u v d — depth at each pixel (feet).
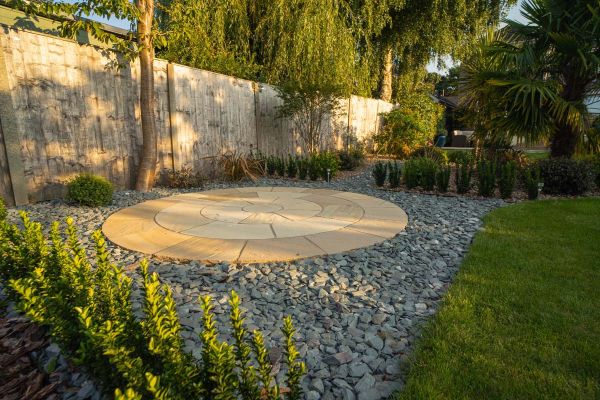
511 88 20.07
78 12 16.19
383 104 48.73
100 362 4.54
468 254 11.36
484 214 16.76
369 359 6.51
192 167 23.85
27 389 5.80
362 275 10.03
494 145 28.48
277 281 9.51
